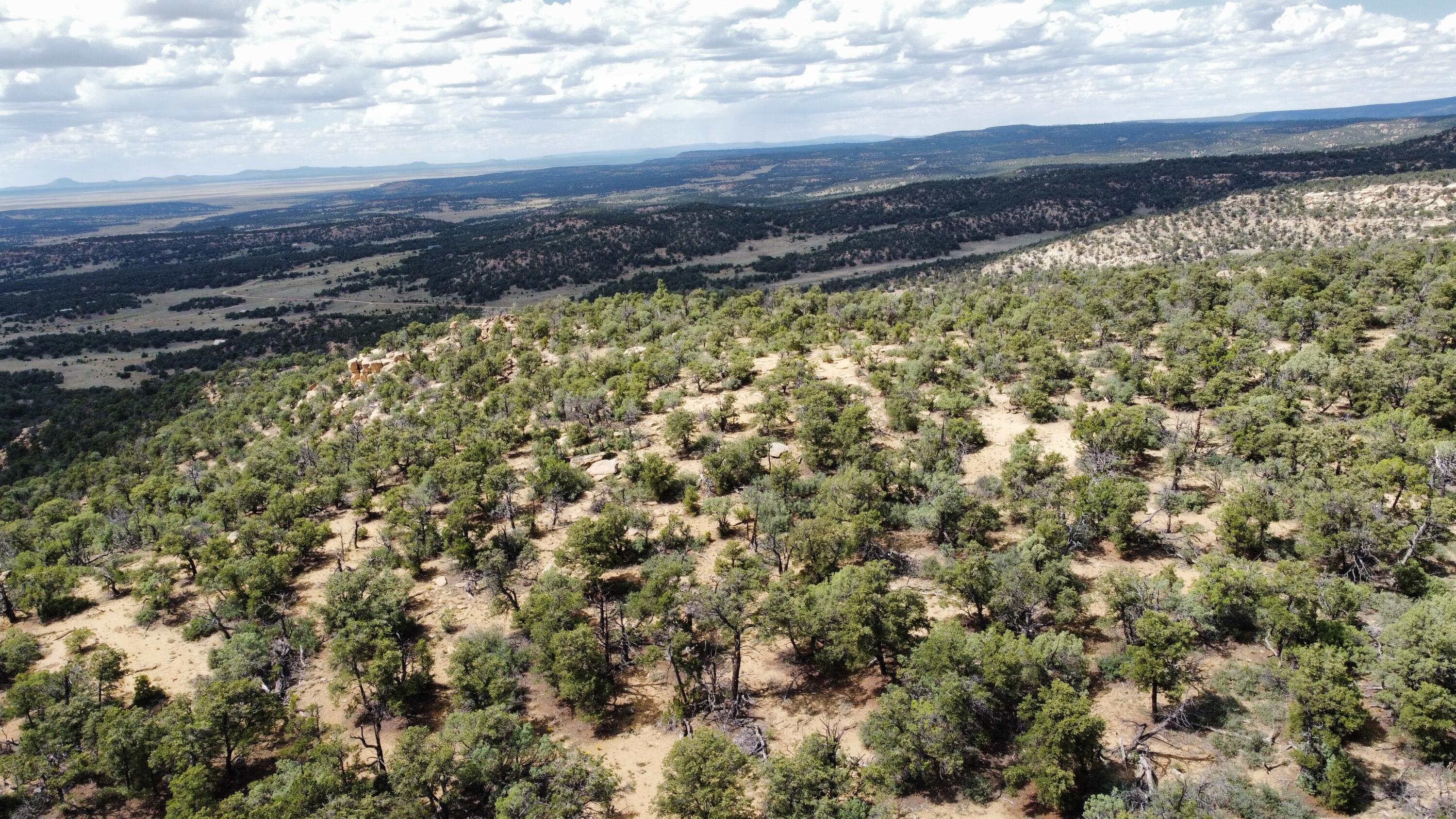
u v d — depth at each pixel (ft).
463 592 209.05
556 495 240.32
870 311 466.70
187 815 130.93
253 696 154.30
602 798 132.87
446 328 606.14
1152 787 118.73
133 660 193.47
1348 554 171.42
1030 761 125.59
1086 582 180.96
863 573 166.61
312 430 397.80
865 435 258.37
